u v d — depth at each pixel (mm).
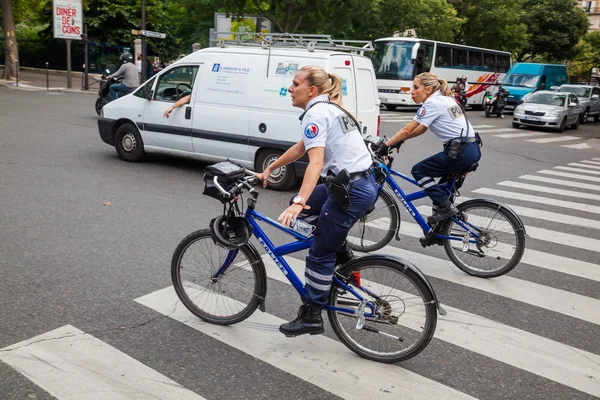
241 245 3797
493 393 3391
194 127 8930
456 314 4500
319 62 8008
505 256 5289
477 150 5238
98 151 10492
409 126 5277
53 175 8391
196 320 4113
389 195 5848
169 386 3266
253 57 8484
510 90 30500
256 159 8602
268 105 8297
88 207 6863
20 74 31906
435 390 3387
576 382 3568
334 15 25766
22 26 39250
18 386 3166
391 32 30906
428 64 28828
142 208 6969
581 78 73000
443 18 34688
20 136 11477
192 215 6793
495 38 42969
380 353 3678
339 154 3504
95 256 5254
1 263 4941
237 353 3689
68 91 23797
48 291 4434
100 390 3180
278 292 4734
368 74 8812
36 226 6008
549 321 4469
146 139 9469
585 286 5297
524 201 8883
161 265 5133
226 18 25422
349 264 3699
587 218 7977
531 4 52125
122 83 14680
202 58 8922
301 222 3654
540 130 22453
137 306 4277
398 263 3555
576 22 51500
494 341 4070
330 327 4164
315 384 3377
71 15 24172
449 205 5305
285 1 23938
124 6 36375
